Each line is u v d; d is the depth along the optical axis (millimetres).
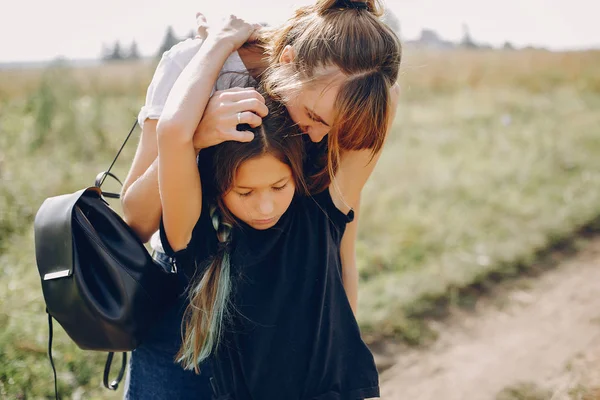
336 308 1829
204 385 1879
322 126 1668
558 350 3732
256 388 1784
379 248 4926
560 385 3346
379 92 1631
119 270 1668
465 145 8391
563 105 11852
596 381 3357
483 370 3543
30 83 10641
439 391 3354
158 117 1781
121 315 1664
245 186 1640
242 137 1551
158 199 1754
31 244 4434
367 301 4102
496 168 7145
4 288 3727
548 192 6414
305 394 1808
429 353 3732
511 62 18469
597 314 4172
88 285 1655
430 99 13305
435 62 18656
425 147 8273
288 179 1672
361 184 1931
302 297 1758
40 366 3084
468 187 6500
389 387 3404
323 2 1702
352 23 1633
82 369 3139
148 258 1737
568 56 18891
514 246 5070
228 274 1691
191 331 1722
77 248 1656
